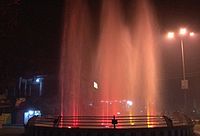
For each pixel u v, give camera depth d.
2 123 44.78
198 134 28.66
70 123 25.61
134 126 25.06
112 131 22.75
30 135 25.27
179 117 26.86
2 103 50.56
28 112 51.28
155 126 24.20
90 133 22.91
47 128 24.16
